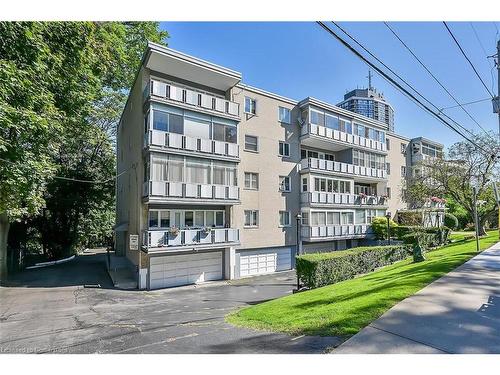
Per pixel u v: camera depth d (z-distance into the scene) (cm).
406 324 514
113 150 3139
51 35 1107
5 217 1662
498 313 554
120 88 2492
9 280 1692
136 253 1712
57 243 2698
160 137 1592
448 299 636
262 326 657
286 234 2198
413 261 1377
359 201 2633
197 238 1681
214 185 1750
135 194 1822
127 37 2309
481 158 2288
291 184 2258
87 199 2845
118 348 636
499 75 1283
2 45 912
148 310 1098
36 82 1046
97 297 1339
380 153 2844
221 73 1789
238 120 1909
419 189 2558
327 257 1216
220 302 1250
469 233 3209
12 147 1041
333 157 2686
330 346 471
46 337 768
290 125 2291
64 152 2680
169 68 1723
